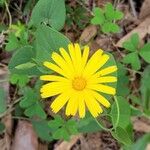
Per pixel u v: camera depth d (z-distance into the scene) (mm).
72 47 178
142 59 243
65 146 237
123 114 195
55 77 178
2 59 243
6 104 228
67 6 243
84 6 245
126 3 256
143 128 233
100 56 178
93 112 177
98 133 239
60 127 216
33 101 217
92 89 178
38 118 232
